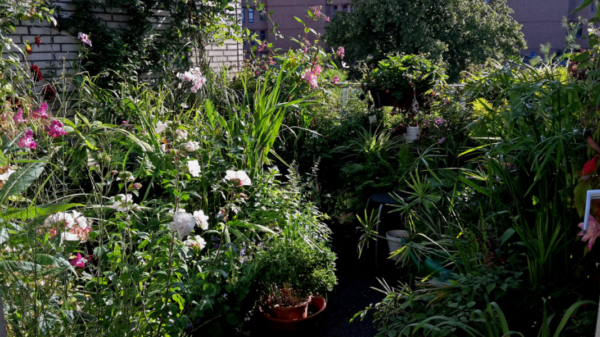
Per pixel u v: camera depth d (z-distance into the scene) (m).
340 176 4.28
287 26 34.47
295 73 4.60
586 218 1.37
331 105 4.70
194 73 3.24
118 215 1.98
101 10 5.12
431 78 4.29
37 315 1.48
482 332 1.70
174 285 1.79
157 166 2.53
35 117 2.15
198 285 2.01
